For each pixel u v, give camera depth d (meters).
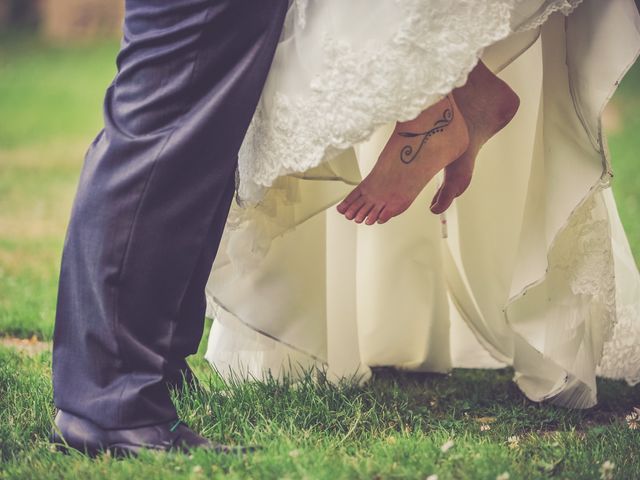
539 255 4.05
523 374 4.60
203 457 3.34
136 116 3.47
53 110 20.17
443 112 3.91
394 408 4.16
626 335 4.57
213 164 3.50
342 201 3.94
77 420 3.52
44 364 4.89
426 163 3.89
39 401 4.05
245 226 4.14
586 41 3.80
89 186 3.49
